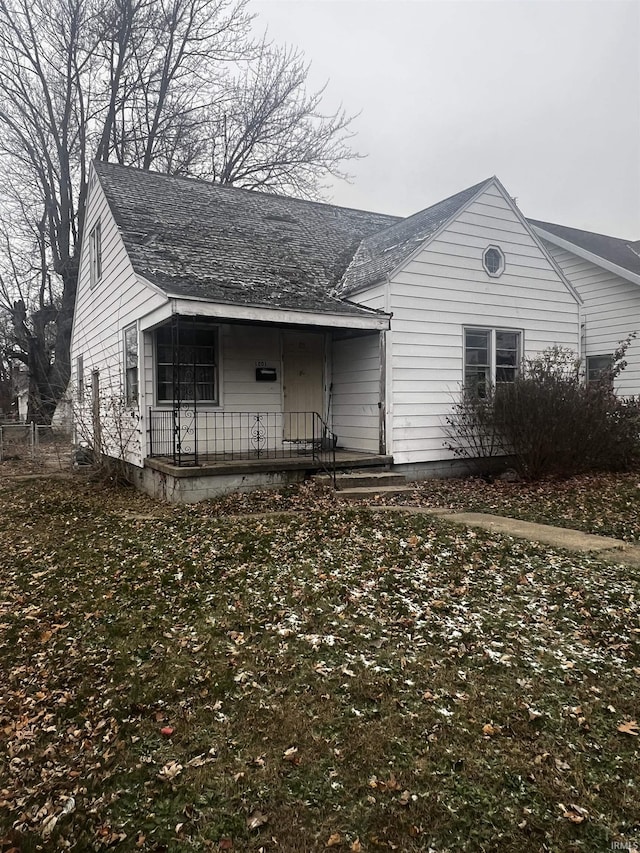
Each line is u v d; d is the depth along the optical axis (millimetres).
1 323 26906
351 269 11734
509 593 4656
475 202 10758
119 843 2277
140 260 9359
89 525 7566
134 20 22844
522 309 11422
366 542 6047
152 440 10062
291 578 5043
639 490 8961
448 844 2199
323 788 2521
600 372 12117
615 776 2545
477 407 10461
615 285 14438
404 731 2896
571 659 3605
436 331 10438
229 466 8711
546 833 2234
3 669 3742
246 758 2746
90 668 3691
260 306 8641
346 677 3424
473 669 3492
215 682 3438
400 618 4211
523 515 7570
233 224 12492
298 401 11430
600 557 5566
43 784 2645
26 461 15531
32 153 23594
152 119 24891
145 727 3033
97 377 13875
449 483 10078
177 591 4910
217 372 10586
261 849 2213
